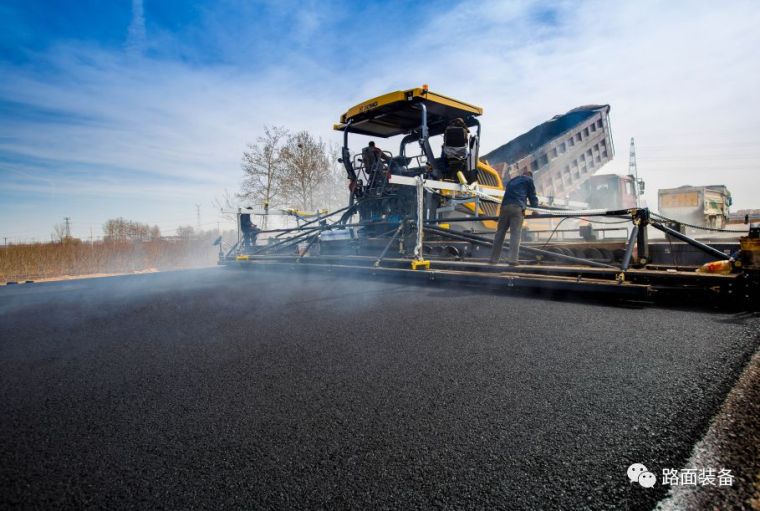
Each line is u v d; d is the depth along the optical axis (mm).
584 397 1858
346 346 2805
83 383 2346
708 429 1545
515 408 1783
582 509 1161
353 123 7586
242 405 1949
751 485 1230
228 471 1424
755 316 3184
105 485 1374
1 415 1955
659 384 1957
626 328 2949
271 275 7523
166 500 1279
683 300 3719
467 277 4957
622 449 1445
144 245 15422
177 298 5277
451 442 1542
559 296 4281
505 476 1324
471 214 7262
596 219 12133
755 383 1909
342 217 7750
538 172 9711
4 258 13164
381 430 1654
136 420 1848
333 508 1210
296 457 1491
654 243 5574
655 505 1162
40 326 3979
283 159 17266
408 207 6887
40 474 1453
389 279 5906
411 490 1275
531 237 7844
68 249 14359
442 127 7473
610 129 11367
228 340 3111
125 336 3398
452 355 2510
